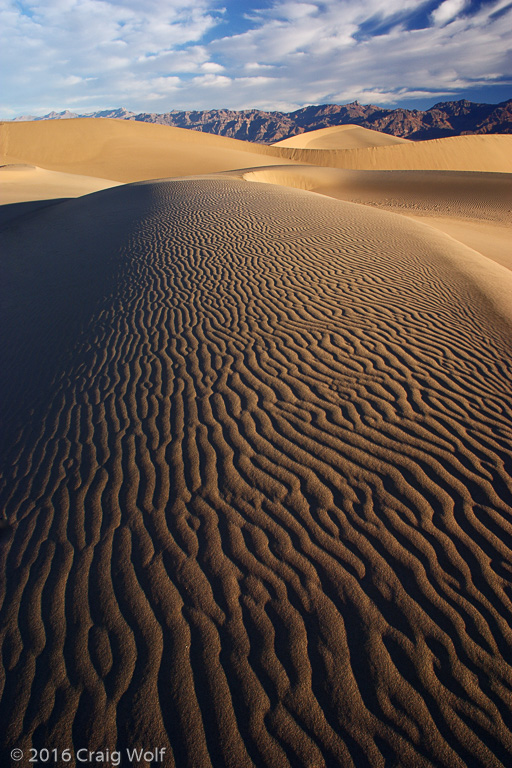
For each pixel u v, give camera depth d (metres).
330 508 3.28
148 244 10.09
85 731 2.15
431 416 4.29
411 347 5.64
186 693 2.27
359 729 2.10
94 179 37.44
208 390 4.78
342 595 2.69
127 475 3.73
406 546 2.98
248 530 3.13
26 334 6.96
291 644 2.45
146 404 4.66
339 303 6.88
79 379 5.34
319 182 34.53
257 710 2.19
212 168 45.75
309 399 4.54
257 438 4.01
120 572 2.92
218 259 8.80
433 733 2.08
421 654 2.38
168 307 6.91
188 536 3.12
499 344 5.85
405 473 3.58
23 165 38.44
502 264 13.91
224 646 2.46
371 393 4.64
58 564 3.02
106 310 7.07
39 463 4.05
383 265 8.71
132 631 2.57
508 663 2.34
